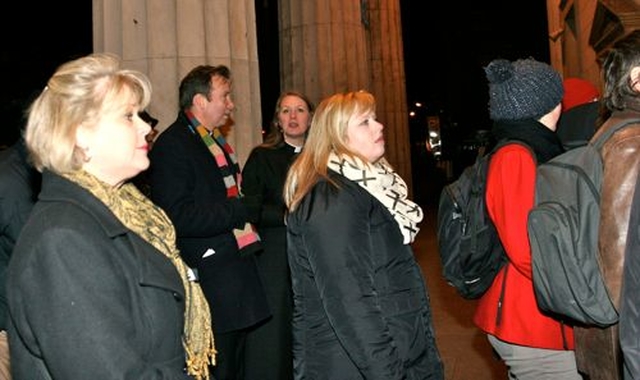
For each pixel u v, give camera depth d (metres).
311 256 2.24
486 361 5.16
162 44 4.61
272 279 3.87
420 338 2.32
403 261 2.36
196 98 3.49
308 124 4.17
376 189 2.36
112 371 1.52
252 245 3.50
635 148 2.06
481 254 2.61
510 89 2.59
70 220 1.60
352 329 2.14
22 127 2.59
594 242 2.15
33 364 1.62
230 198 3.38
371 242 2.29
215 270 3.36
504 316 2.55
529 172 2.42
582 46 9.72
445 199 2.79
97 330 1.53
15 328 1.62
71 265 1.55
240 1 4.96
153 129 3.84
